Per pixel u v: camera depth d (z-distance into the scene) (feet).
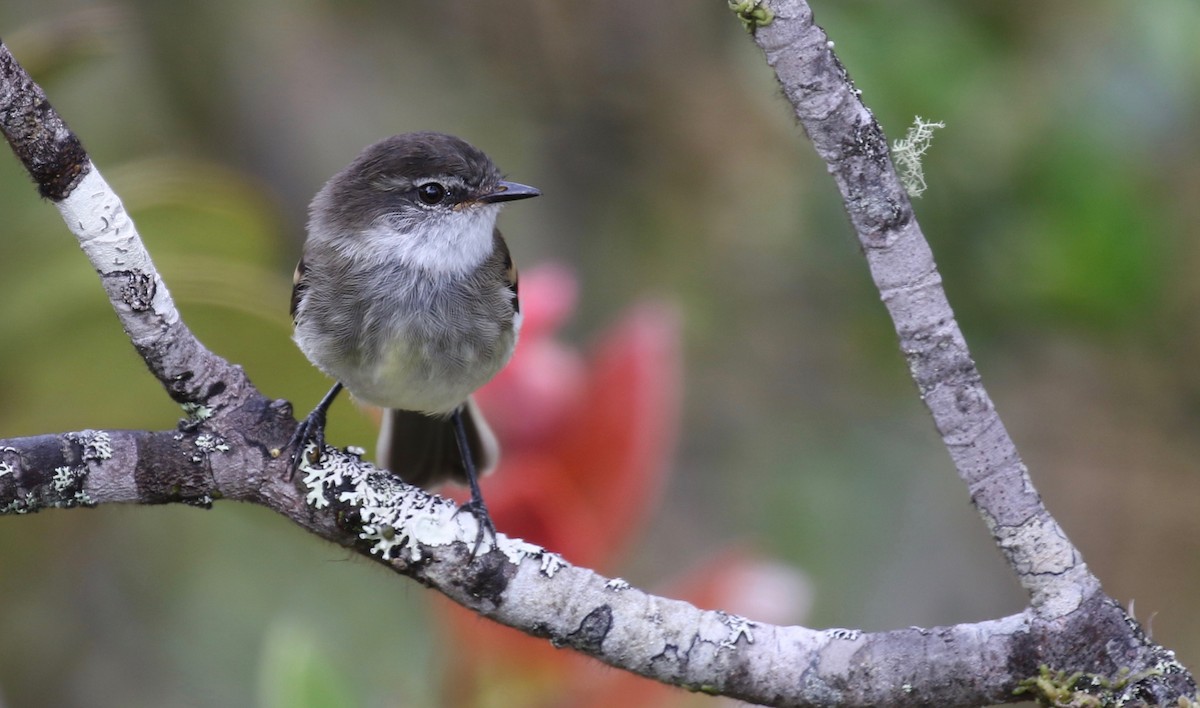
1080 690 19.76
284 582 44.60
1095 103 34.71
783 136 43.73
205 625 43.83
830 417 46.73
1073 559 19.89
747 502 45.78
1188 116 34.73
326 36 46.60
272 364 30.09
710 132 45.52
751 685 20.68
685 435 46.52
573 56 46.44
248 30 44.91
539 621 21.11
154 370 21.08
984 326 38.14
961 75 35.42
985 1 36.37
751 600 27.43
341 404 30.81
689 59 46.01
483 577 21.07
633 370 27.96
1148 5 34.06
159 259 28.60
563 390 27.99
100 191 20.31
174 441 21.25
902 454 46.32
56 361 28.43
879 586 44.39
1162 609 41.88
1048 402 42.16
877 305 41.39
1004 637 20.07
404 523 21.24
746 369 46.75
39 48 26.61
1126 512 42.29
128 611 43.16
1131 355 38.22
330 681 25.68
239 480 21.34
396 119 47.19
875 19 35.86
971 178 35.99
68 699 41.11
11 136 19.81
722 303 46.57
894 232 19.43
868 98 35.40
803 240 41.93
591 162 46.83
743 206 44.57
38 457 20.72
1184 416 40.42
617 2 46.16
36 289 27.55
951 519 45.55
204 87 44.24
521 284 30.68
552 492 27.32
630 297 46.34
